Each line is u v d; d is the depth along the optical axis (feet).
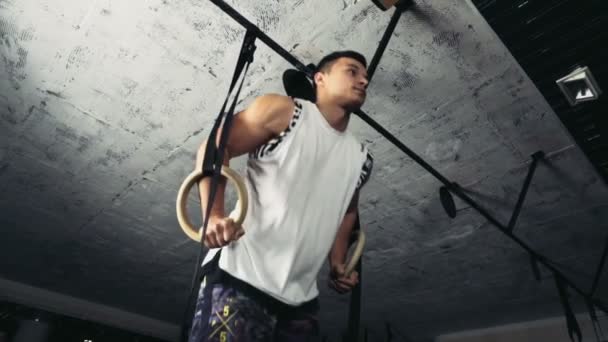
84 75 9.17
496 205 12.08
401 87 8.84
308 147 3.16
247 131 3.12
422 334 25.62
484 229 13.64
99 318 24.40
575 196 11.37
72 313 23.59
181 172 11.96
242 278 2.79
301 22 7.61
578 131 9.18
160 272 19.26
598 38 7.05
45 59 8.91
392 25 6.93
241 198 2.77
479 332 23.54
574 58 7.52
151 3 7.52
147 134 10.70
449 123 9.53
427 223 13.73
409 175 11.53
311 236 3.12
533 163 10.23
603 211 11.82
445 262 16.30
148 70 8.89
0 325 21.33
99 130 10.77
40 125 10.88
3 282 22.11
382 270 17.72
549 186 11.16
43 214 15.26
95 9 7.73
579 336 11.46
